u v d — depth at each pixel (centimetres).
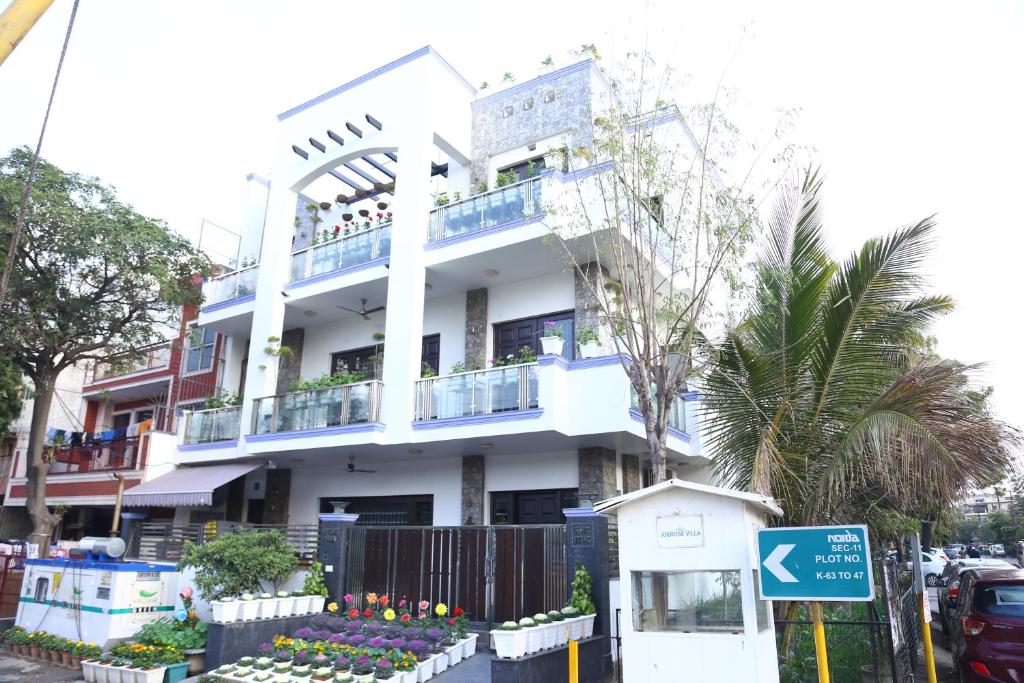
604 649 991
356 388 1559
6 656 1258
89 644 1174
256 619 1116
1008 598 884
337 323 1939
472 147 1797
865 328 898
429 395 1494
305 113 1891
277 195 1889
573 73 1680
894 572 848
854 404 887
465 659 1061
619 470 1550
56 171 1634
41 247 1642
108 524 2281
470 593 1159
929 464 764
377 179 2025
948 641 1362
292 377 1961
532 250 1481
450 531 1198
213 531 1451
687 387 1530
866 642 902
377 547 1255
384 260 1641
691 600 634
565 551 1081
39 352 1788
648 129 1135
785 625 896
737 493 620
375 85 1775
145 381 2441
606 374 1338
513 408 1386
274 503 1861
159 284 1755
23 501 2261
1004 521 3962
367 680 859
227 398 1956
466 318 1697
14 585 1491
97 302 1784
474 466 1595
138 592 1216
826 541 558
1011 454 764
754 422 933
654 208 1119
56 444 2156
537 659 837
